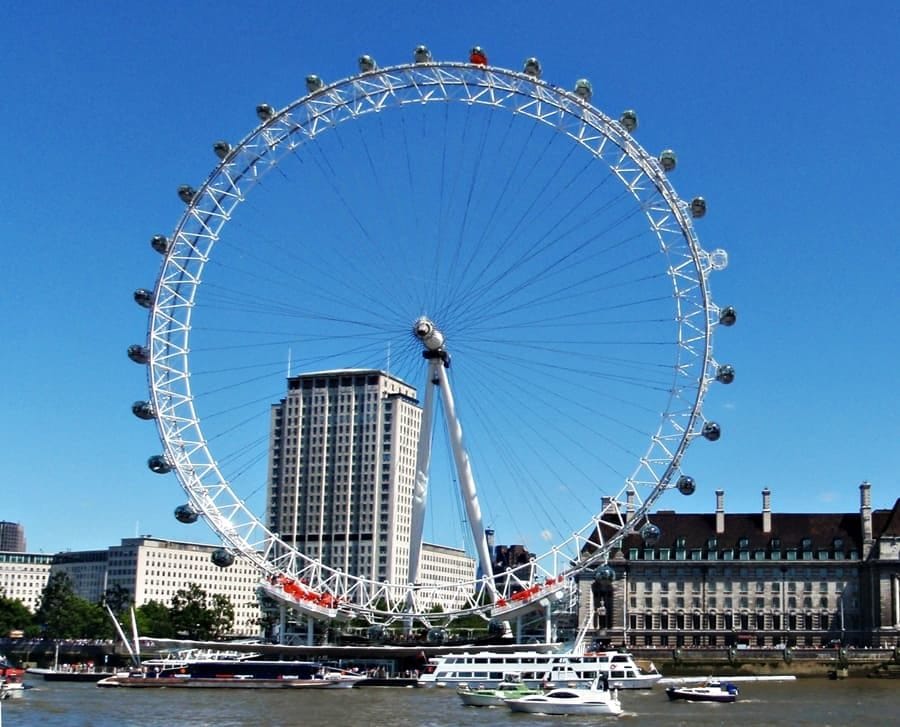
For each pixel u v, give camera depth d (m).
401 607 193.62
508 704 134.25
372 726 118.19
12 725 117.12
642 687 176.25
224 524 168.50
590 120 156.38
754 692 173.12
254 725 118.00
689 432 161.75
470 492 173.88
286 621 194.25
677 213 159.12
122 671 189.00
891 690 177.62
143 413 164.00
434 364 170.62
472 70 155.25
